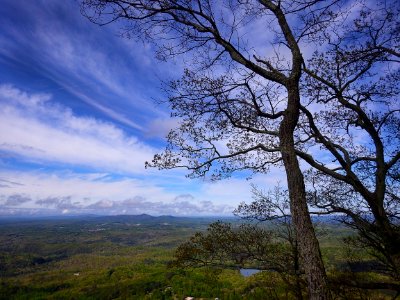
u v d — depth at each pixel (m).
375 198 7.11
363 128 8.25
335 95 8.19
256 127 7.97
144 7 5.64
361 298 7.44
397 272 6.16
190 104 7.17
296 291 8.29
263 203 8.75
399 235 6.40
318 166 7.59
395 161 7.36
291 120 5.12
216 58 6.43
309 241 4.45
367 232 6.83
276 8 5.72
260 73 5.70
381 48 6.82
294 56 5.47
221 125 7.78
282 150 5.05
